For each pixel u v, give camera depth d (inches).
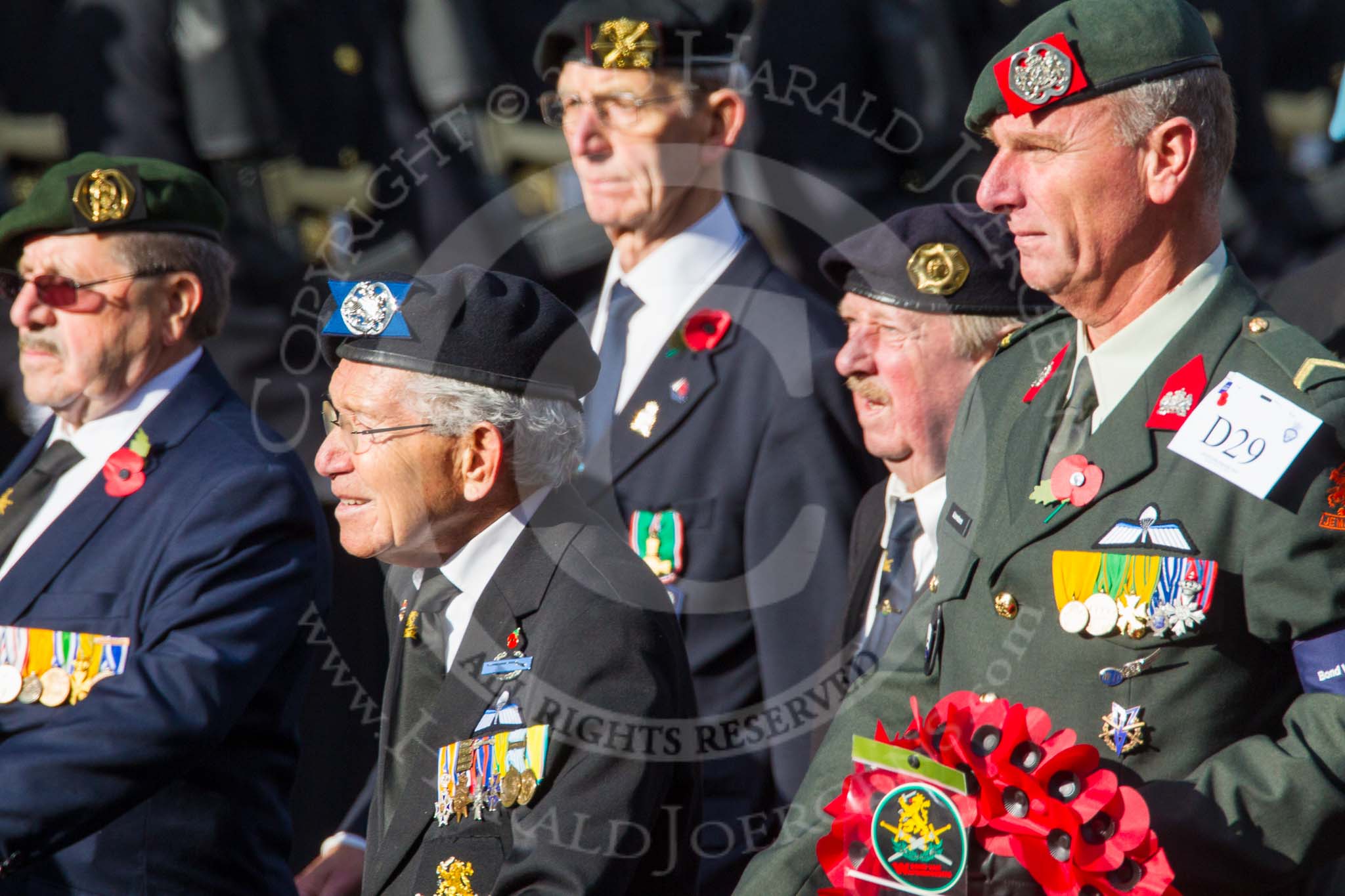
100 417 528.1
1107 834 354.6
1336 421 357.7
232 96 740.7
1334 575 352.8
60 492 525.3
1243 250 888.9
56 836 461.7
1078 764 360.5
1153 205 378.0
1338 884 442.0
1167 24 376.8
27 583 499.5
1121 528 372.5
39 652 492.1
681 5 551.2
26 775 459.2
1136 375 384.5
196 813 486.6
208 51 740.7
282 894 504.1
